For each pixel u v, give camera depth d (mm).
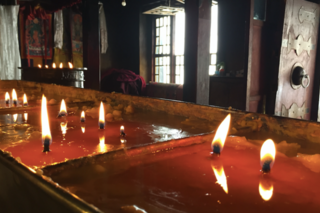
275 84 5133
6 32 6441
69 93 3209
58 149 1154
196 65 4039
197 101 4109
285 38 5039
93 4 5621
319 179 847
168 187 763
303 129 1396
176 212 620
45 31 8828
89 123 1756
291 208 652
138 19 9844
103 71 10344
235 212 626
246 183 805
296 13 5113
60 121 1813
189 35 4094
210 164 977
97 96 2832
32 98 2975
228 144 1255
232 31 6086
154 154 1086
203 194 720
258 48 5367
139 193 719
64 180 805
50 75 4789
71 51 9469
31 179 624
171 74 9477
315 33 5570
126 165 948
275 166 971
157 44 9984
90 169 896
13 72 6598
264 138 1411
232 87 5582
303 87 5477
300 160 1047
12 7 6473
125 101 2553
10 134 1432
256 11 5266
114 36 10523
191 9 4027
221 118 1800
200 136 1297
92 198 688
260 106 5629
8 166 733
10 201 732
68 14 9297
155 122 1813
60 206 512
